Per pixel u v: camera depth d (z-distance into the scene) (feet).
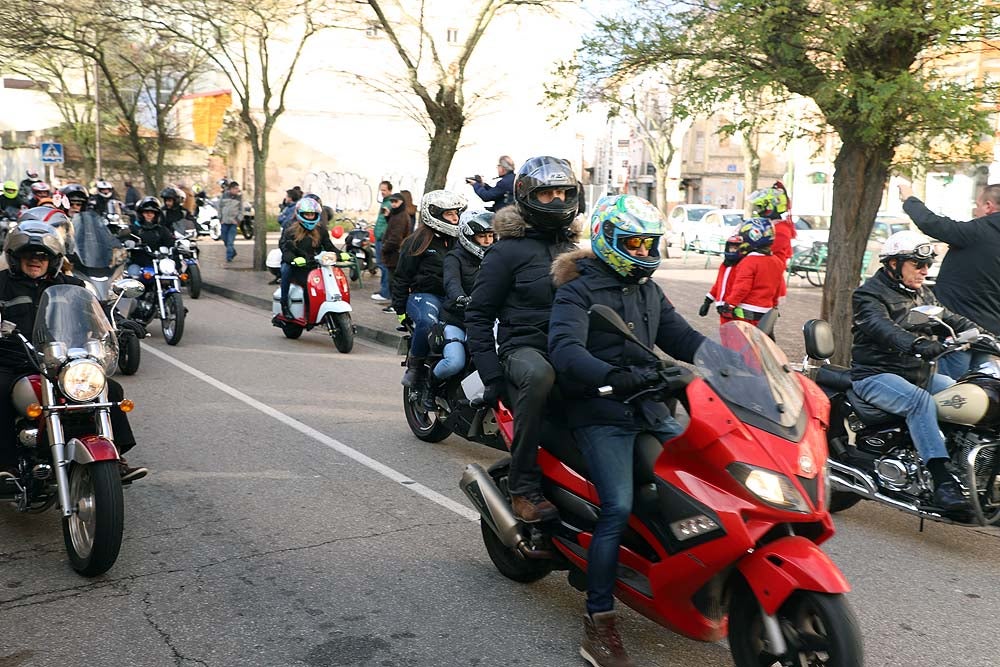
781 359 12.54
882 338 17.94
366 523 18.33
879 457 18.54
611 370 12.15
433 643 13.42
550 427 14.01
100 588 15.06
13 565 15.99
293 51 135.23
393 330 41.81
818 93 28.78
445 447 24.26
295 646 13.24
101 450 14.89
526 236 16.28
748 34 28.55
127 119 80.74
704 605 12.09
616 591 12.88
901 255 18.12
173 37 65.92
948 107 27.20
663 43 31.35
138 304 39.17
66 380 15.28
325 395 30.01
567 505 13.61
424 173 146.41
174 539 17.24
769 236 27.81
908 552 17.99
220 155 135.74
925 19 27.14
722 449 11.35
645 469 12.62
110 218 39.11
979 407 17.02
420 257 25.26
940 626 14.56
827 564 10.85
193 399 28.89
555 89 35.88
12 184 67.67
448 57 95.96
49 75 102.89
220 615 14.16
